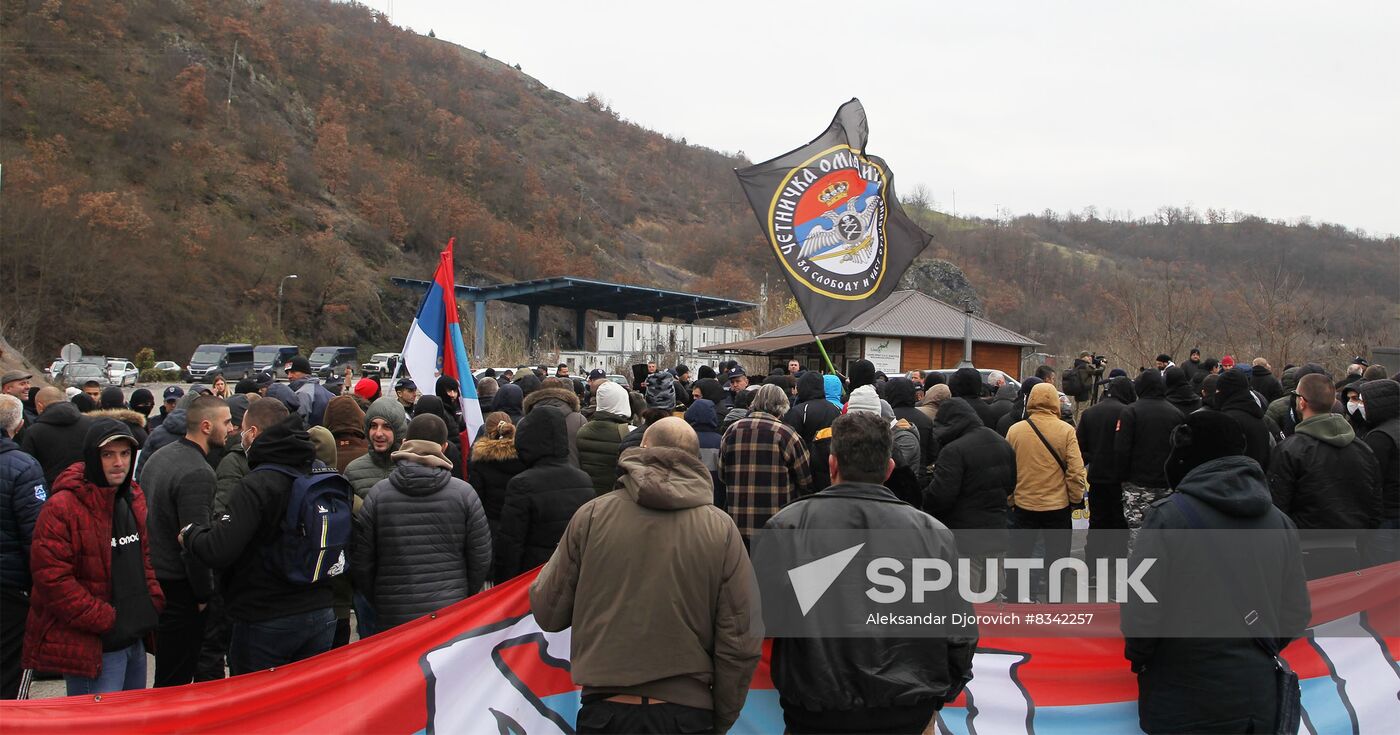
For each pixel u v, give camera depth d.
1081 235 129.00
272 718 3.76
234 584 4.36
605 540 3.33
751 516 5.38
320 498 4.34
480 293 59.56
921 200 149.88
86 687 4.32
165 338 57.88
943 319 32.41
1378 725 4.55
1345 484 5.01
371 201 94.81
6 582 5.14
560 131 173.88
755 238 144.12
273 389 8.81
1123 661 4.37
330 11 154.12
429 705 3.99
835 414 6.48
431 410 6.55
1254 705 3.61
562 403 7.05
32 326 49.88
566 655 4.26
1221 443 3.75
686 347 48.34
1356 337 25.38
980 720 4.30
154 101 81.06
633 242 145.50
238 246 68.44
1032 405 7.02
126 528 4.46
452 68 170.38
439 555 4.74
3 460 5.17
